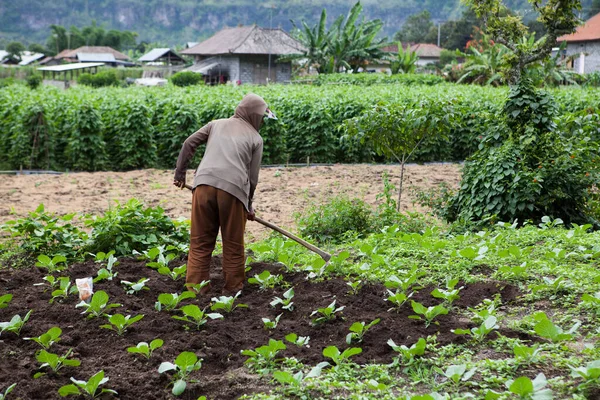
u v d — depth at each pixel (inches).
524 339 197.8
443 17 7426.2
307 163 721.6
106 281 266.5
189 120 716.7
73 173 666.8
